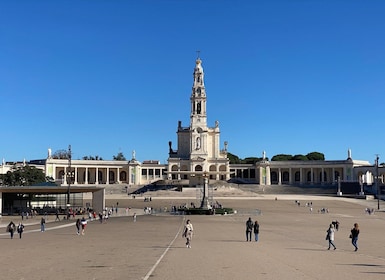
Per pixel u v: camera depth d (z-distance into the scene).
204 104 172.25
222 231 52.00
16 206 96.50
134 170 170.88
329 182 163.38
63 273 21.86
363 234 49.31
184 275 21.22
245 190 150.38
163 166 177.25
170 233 49.06
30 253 30.52
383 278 21.38
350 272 23.02
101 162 171.12
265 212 90.62
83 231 48.16
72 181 168.00
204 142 170.00
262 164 168.12
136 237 44.09
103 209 85.62
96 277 20.66
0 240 42.03
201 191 128.38
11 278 20.67
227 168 169.62
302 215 83.50
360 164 172.38
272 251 32.19
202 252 30.91
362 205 108.31
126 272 22.00
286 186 153.88
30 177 123.19
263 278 20.78
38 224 66.50
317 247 35.91
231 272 22.27
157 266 23.95
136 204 112.62
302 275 21.80
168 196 131.50
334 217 79.12
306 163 167.88
